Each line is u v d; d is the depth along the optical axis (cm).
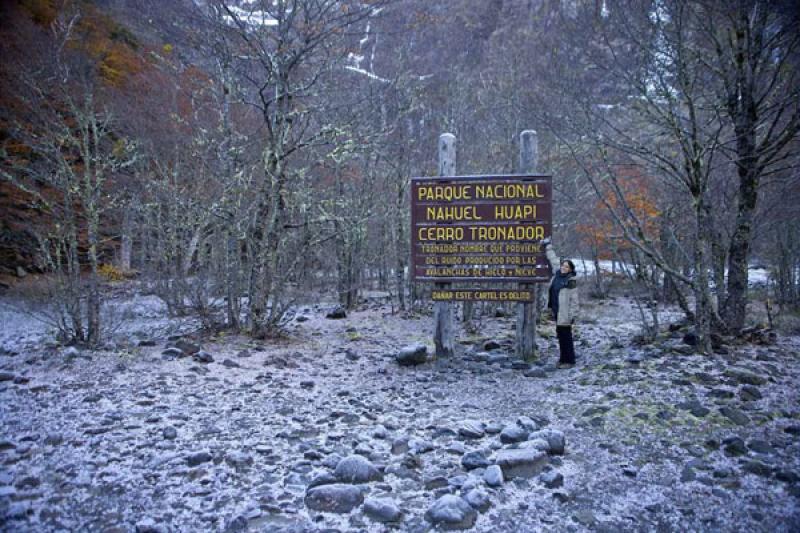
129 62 1641
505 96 1257
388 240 1554
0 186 1339
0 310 1201
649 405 549
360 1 1059
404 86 1215
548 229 805
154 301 1463
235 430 508
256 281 956
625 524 349
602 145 862
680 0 686
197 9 988
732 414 499
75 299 826
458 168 1400
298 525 345
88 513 351
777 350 706
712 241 774
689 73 745
